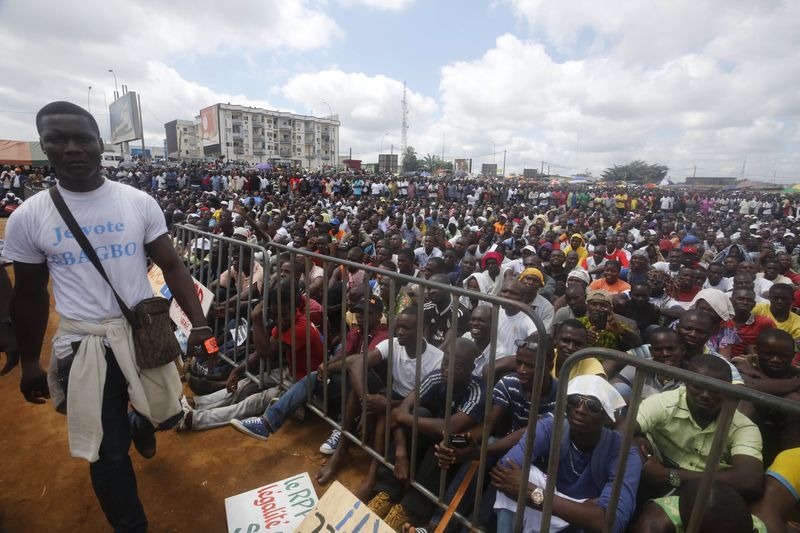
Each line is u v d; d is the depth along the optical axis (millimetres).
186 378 4324
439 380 2883
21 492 2766
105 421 2055
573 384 2252
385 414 2932
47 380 2148
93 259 1989
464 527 2557
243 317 4836
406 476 2760
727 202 30984
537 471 2324
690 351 3434
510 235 11938
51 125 1854
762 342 3332
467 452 2463
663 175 99625
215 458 3170
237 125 88375
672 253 7324
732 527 1784
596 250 8664
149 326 2100
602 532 1985
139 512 2232
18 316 2023
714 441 1477
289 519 2604
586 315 4617
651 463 2400
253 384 3891
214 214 12156
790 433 2744
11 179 20391
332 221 11508
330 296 5371
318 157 104250
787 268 6508
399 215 13961
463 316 4559
